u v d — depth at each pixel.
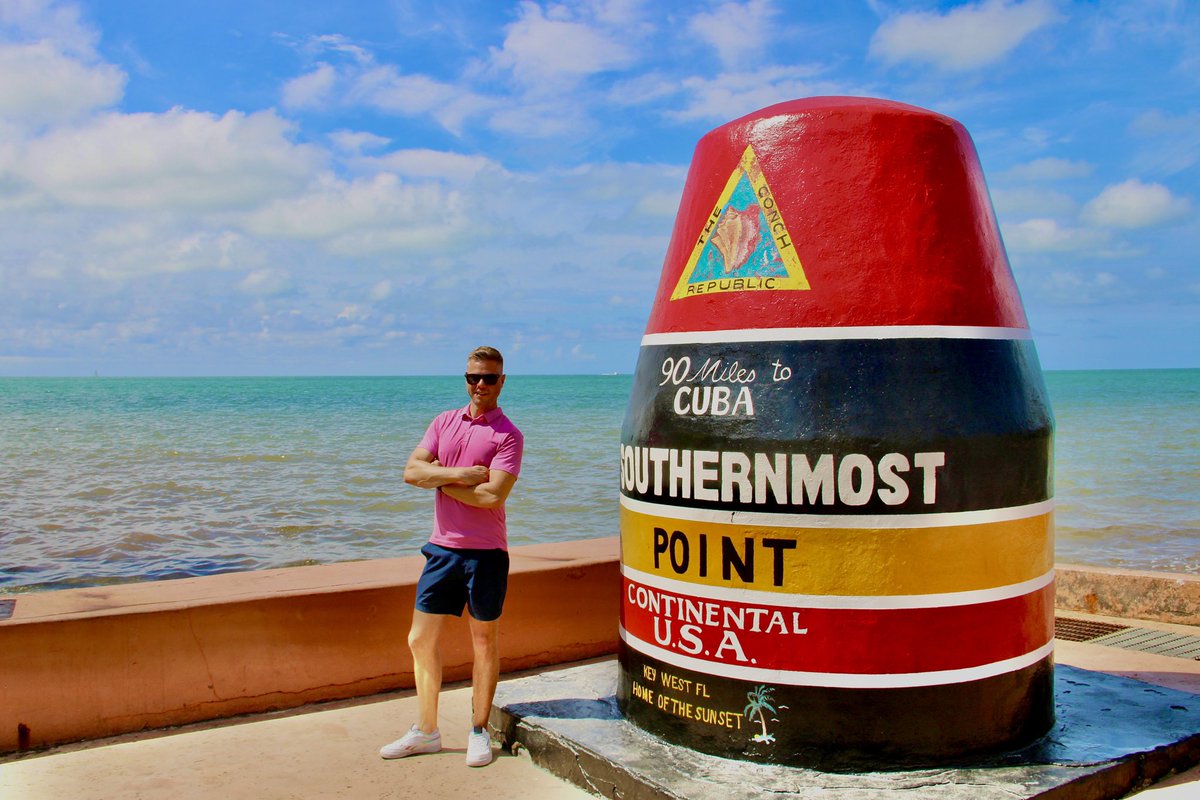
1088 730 4.35
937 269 4.04
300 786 4.25
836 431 3.84
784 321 4.01
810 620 3.87
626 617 4.52
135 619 4.95
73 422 41.88
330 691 5.43
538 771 4.43
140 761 4.55
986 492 3.94
